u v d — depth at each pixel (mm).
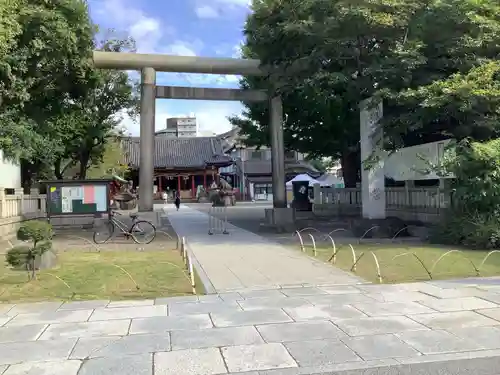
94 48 20078
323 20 14336
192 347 5133
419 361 4703
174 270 9727
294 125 22094
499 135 12875
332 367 4578
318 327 5762
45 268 9945
